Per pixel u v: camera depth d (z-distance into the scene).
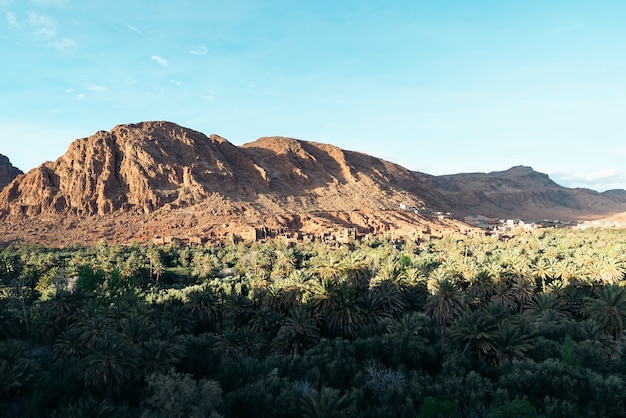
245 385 27.66
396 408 24.84
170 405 21.48
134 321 31.42
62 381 27.83
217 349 35.25
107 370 26.23
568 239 130.62
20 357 27.84
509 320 34.53
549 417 23.02
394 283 51.91
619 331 38.28
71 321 42.56
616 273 55.31
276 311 46.44
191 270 94.19
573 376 26.75
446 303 41.78
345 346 33.88
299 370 30.39
